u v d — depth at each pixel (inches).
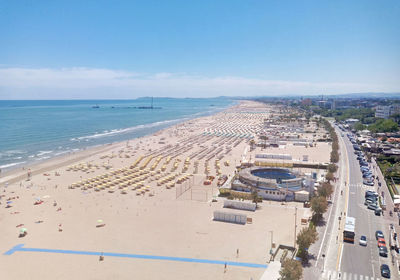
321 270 2802.7
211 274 2758.4
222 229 3703.3
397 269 2839.6
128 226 3801.7
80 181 5738.2
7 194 5098.4
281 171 5861.2
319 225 3816.4
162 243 3348.9
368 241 3400.6
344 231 3403.1
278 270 2738.7
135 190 5334.6
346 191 5191.9
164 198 4899.1
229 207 4463.6
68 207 4485.7
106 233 3599.9
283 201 4753.9
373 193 4940.9
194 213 4234.7
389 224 3865.7
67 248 3235.7
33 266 2881.4
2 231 3661.4
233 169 6919.3
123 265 2903.5
